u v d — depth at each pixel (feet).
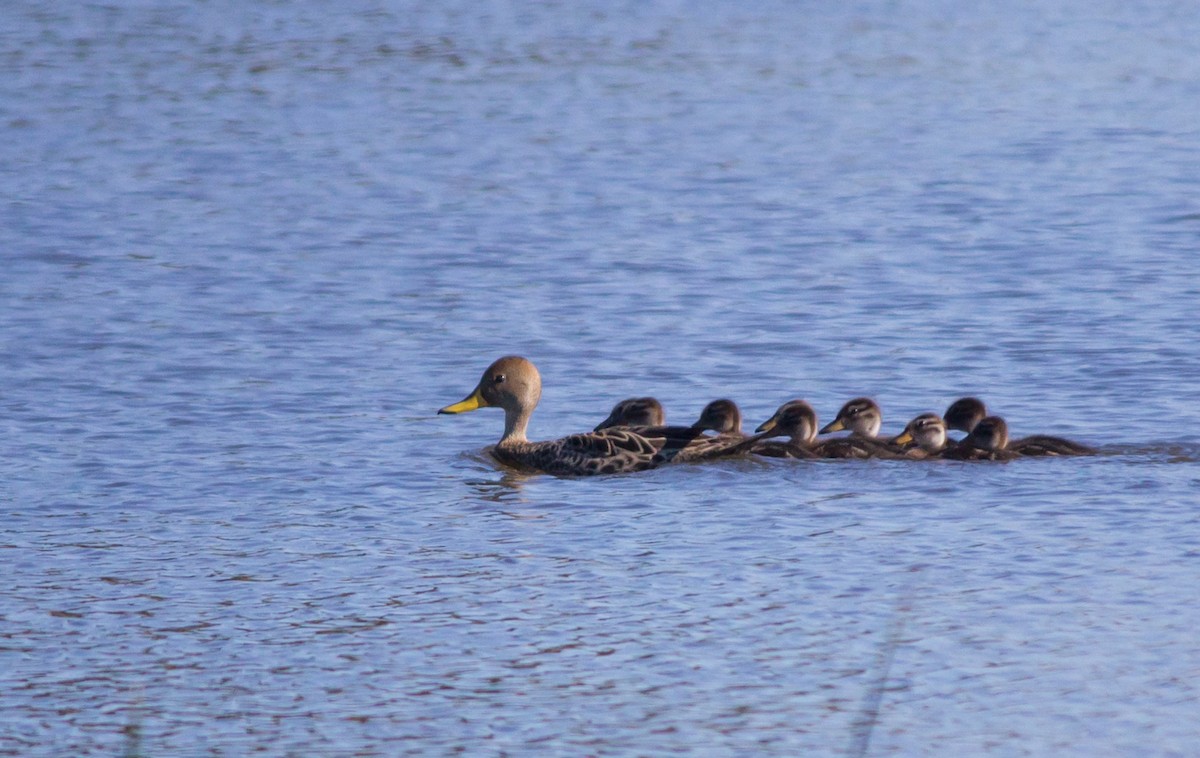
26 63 137.49
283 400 58.49
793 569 41.47
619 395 59.98
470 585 40.75
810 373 61.77
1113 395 58.18
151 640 37.65
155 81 131.75
